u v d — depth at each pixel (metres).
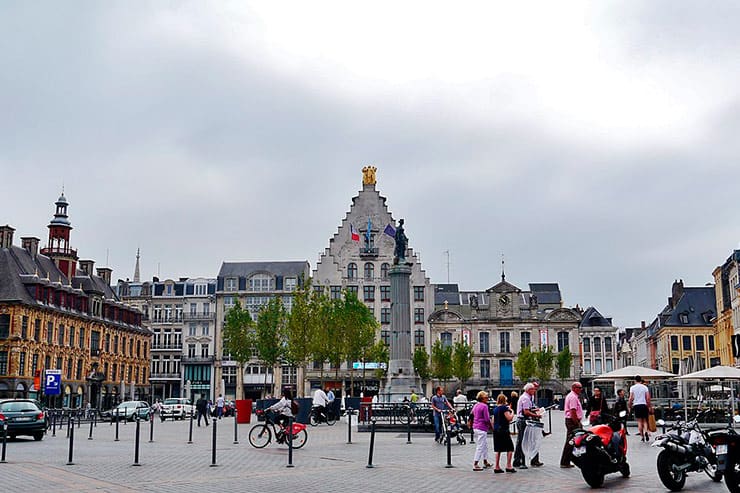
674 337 102.31
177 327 100.00
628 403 31.83
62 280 78.00
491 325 93.62
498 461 18.69
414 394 41.69
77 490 15.58
